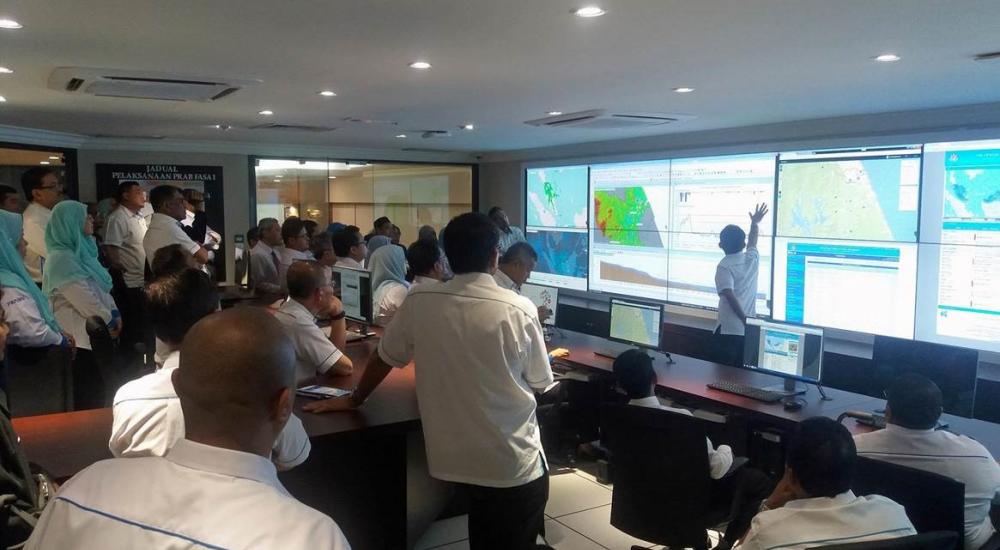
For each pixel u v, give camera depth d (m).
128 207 5.38
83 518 0.94
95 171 7.91
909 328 5.76
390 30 3.06
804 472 1.79
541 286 5.35
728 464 2.85
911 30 3.04
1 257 3.23
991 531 2.40
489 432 2.24
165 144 8.23
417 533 3.14
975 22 2.90
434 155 10.06
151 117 5.99
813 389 3.86
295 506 0.99
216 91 4.58
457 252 2.31
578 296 9.01
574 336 5.27
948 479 2.13
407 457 2.99
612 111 5.60
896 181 5.76
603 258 8.64
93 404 4.07
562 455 4.59
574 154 8.85
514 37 3.19
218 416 1.01
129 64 3.82
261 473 1.02
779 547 1.73
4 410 1.78
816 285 6.41
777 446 3.52
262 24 2.98
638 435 2.87
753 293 5.21
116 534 0.92
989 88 4.51
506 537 2.34
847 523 1.73
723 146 7.01
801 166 6.43
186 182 8.41
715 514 2.94
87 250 4.19
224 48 3.42
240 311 1.09
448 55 3.57
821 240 6.33
